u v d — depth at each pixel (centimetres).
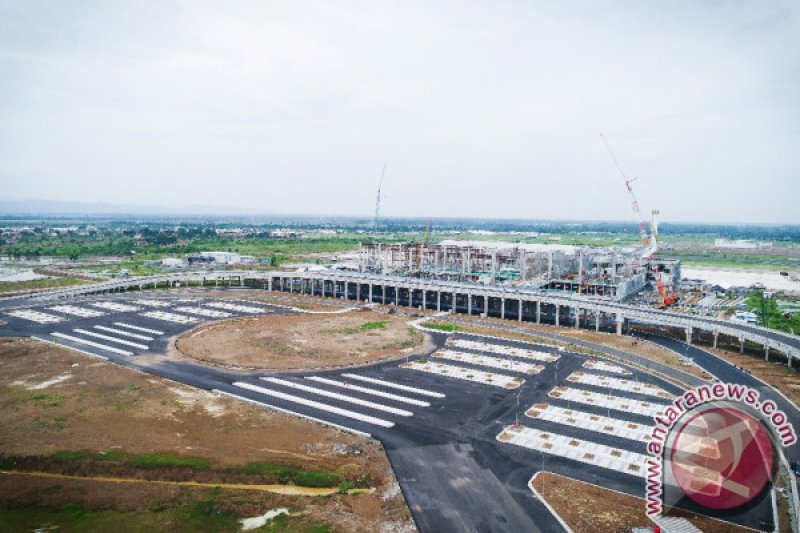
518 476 6544
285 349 12400
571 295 16475
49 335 13400
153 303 18088
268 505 5906
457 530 5419
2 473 6600
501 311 16838
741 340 12412
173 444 7338
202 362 11300
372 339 13488
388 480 6450
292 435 7681
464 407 8838
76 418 8175
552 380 10275
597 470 6700
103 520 5597
